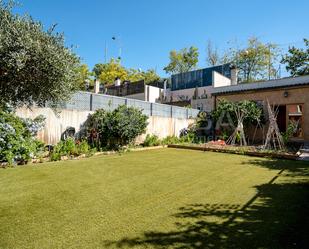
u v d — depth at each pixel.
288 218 3.67
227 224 3.47
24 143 7.93
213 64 39.22
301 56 27.86
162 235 3.14
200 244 2.92
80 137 10.80
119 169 7.29
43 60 4.96
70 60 5.62
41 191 4.96
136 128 11.88
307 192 5.00
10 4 5.03
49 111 9.52
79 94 10.91
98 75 46.47
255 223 3.50
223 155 10.60
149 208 4.08
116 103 12.74
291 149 11.54
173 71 44.97
